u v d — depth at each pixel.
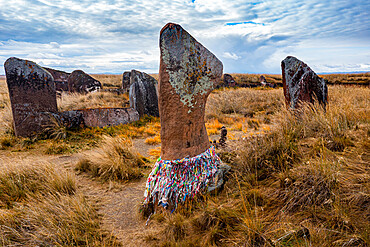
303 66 5.54
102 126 9.00
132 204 3.40
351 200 2.29
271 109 11.32
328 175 2.59
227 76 26.02
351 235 1.89
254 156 3.69
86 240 2.37
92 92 15.81
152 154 5.87
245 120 9.52
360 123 4.29
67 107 12.08
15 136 7.02
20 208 2.94
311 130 4.36
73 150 6.32
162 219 2.89
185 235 2.47
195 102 3.29
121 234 2.68
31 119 7.16
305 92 5.44
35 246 2.32
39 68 7.35
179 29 3.04
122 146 5.26
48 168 4.00
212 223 2.53
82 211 2.93
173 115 3.16
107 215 3.10
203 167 3.35
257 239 2.14
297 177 2.81
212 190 3.24
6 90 17.14
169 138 3.23
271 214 2.47
